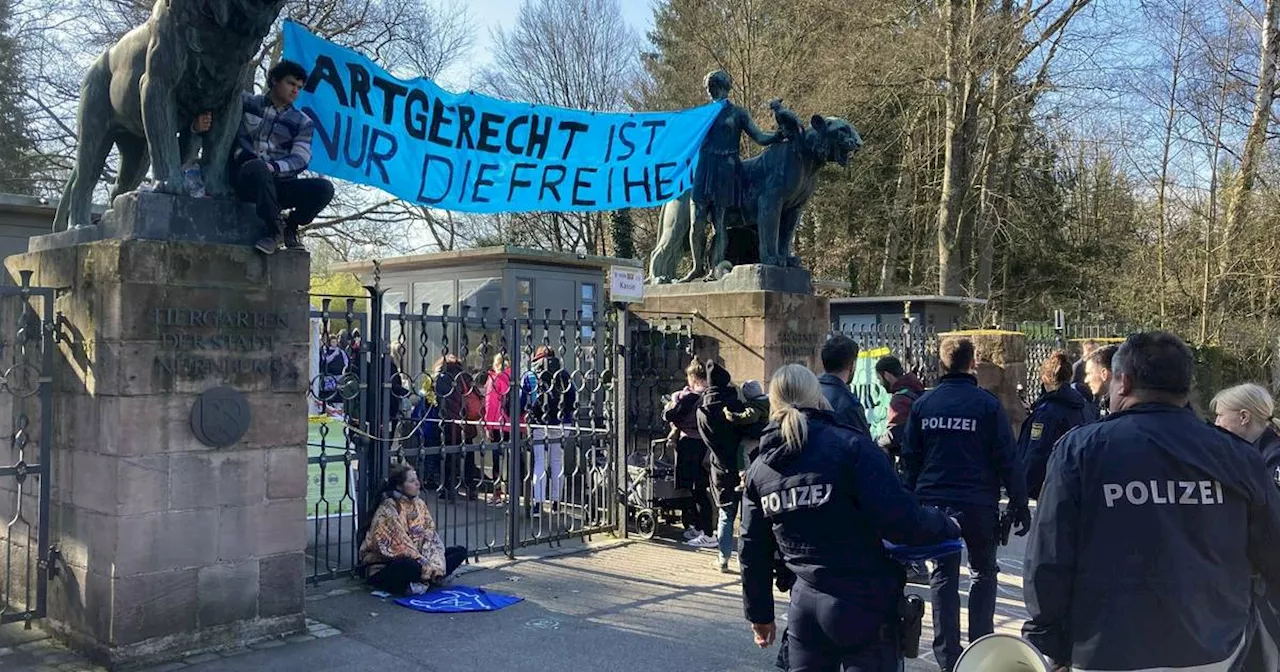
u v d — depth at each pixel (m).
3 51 20.31
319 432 8.24
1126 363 2.96
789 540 3.39
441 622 5.81
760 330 8.61
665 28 32.16
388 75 6.99
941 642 4.83
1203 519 2.72
